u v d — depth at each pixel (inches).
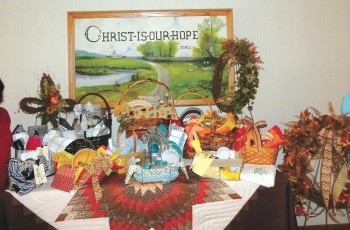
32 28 84.2
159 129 59.4
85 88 84.6
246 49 72.3
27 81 84.6
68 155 54.0
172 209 51.8
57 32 84.8
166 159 54.2
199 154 56.3
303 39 89.1
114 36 85.0
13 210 50.4
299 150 67.0
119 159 56.4
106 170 52.7
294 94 89.9
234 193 53.7
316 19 89.1
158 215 51.4
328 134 65.2
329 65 90.1
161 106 67.4
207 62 86.7
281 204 54.3
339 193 66.6
